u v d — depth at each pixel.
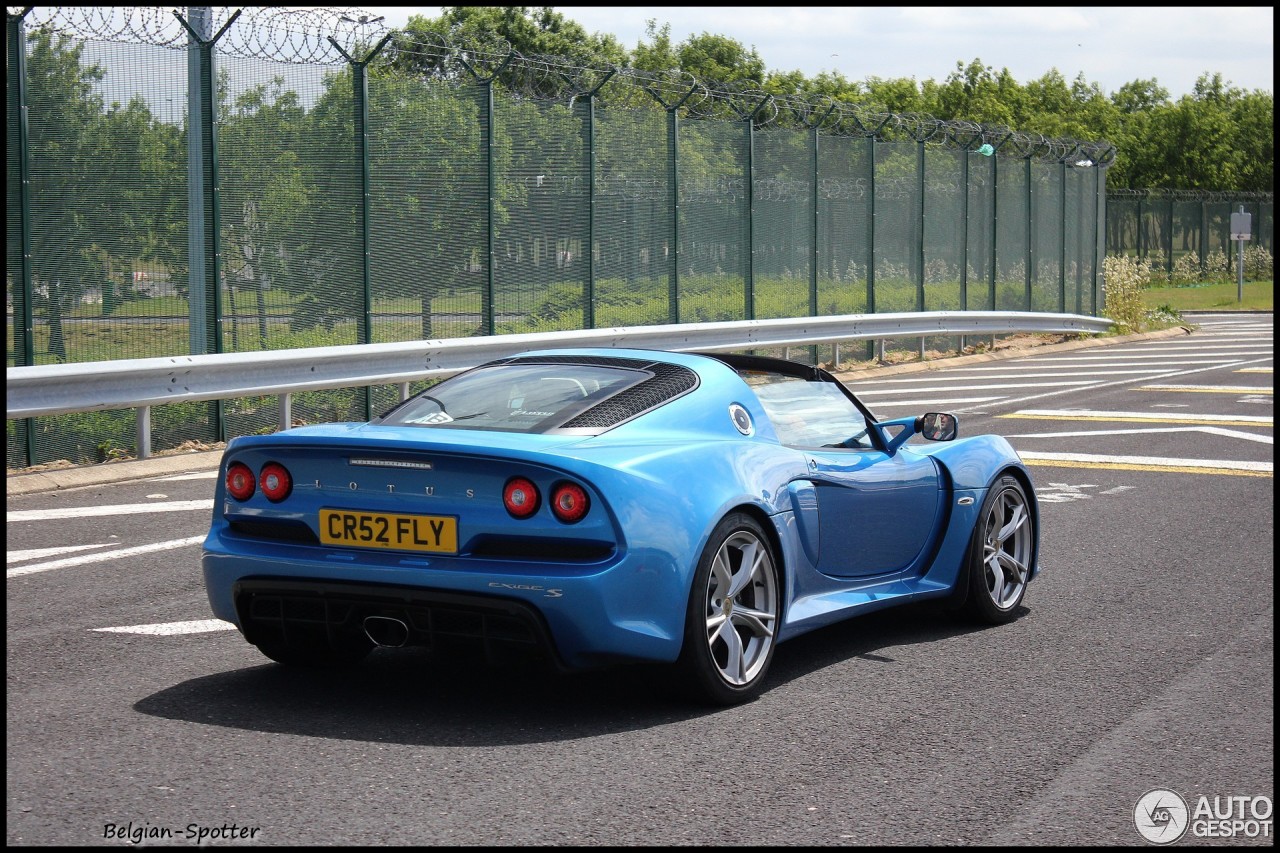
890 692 5.29
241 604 5.00
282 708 4.90
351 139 13.52
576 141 16.25
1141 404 16.44
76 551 7.87
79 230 11.27
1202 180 72.38
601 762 4.37
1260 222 60.50
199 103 12.08
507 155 15.27
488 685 5.27
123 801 3.95
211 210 12.30
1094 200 29.44
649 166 17.44
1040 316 25.72
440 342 13.65
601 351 5.82
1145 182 72.88
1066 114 78.44
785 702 5.12
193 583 7.06
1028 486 6.78
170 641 5.89
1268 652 5.94
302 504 4.90
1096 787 4.23
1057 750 4.59
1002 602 6.57
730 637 5.05
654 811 3.95
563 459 4.60
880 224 22.25
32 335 10.91
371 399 13.95
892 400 16.83
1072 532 8.86
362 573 4.72
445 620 4.70
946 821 3.92
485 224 14.96
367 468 4.79
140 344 11.72
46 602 6.61
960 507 6.34
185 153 12.05
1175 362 22.69
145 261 11.77
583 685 5.29
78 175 11.25
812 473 5.54
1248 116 76.75
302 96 13.06
